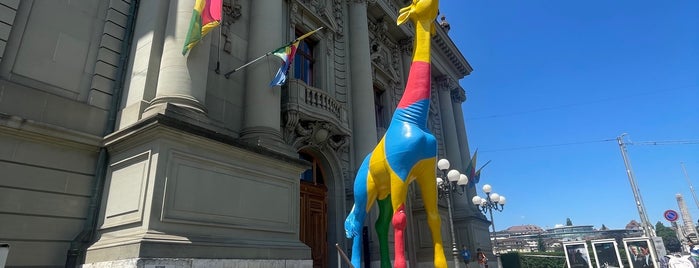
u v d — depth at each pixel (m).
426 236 16.06
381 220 6.44
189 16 8.32
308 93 11.61
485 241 20.48
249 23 10.74
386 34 18.80
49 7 7.80
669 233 61.94
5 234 6.12
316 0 14.69
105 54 8.27
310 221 11.53
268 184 8.08
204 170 6.95
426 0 6.32
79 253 6.52
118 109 7.98
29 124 6.60
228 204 7.15
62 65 7.67
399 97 18.47
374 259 11.77
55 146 6.97
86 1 8.41
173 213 6.27
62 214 6.76
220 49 9.59
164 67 7.77
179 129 6.61
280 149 8.80
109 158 7.41
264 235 7.64
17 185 6.40
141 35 8.49
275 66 9.95
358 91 14.45
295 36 13.55
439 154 21.08
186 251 6.05
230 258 6.63
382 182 6.11
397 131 5.83
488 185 16.09
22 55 7.18
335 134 12.53
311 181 12.25
